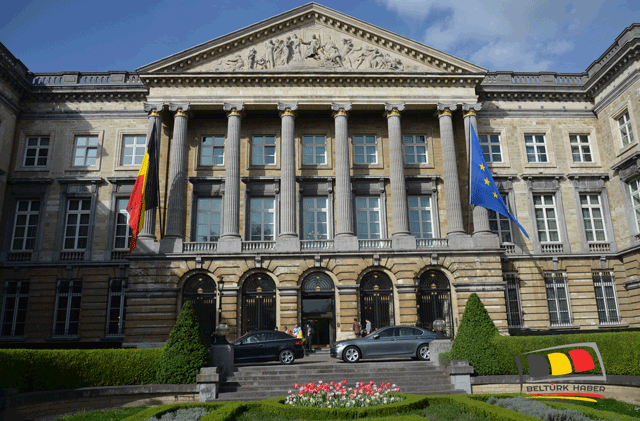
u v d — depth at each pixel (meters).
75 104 39.44
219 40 37.16
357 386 16.03
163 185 36.78
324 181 37.69
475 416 14.06
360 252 33.56
